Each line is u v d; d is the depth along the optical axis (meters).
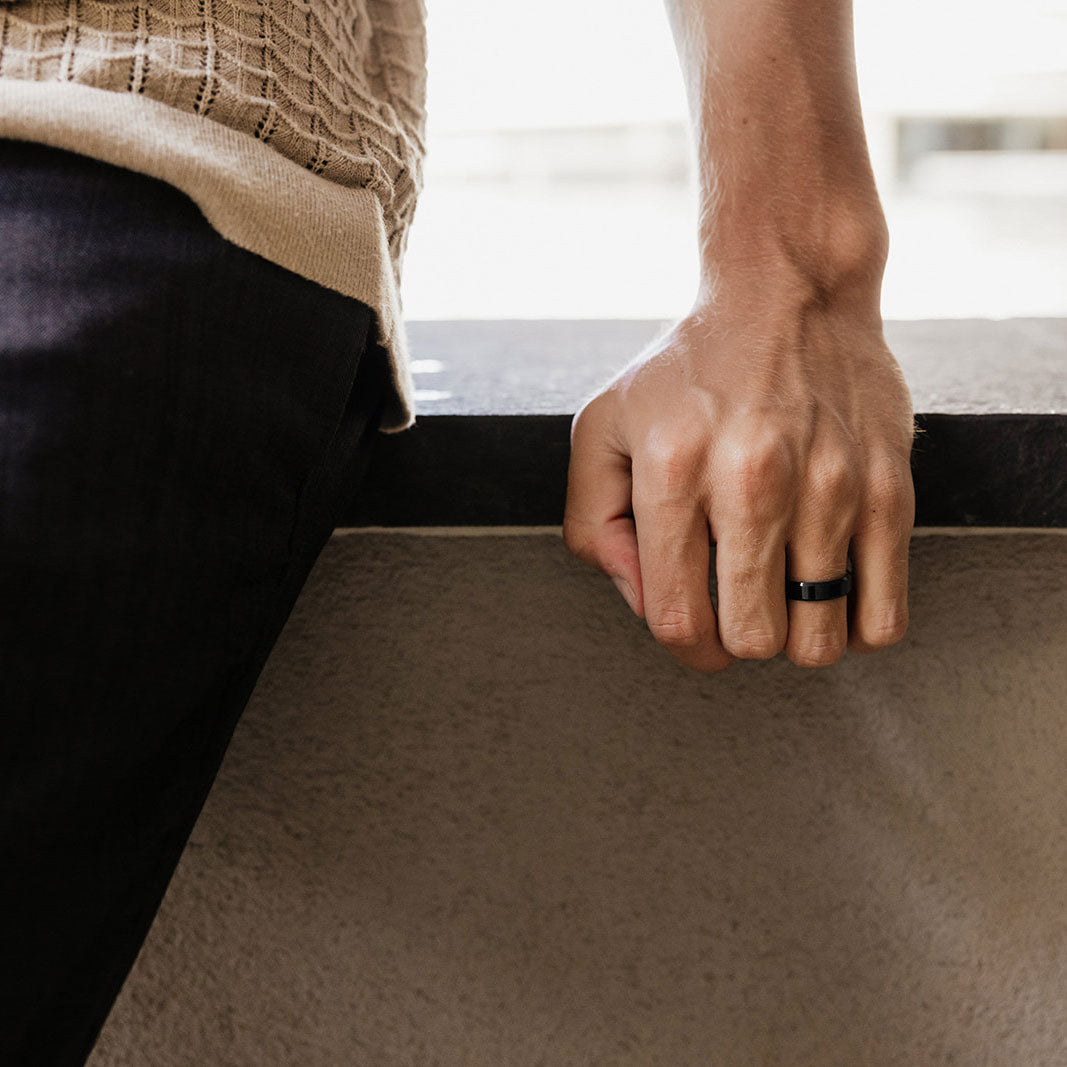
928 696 0.52
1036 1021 0.55
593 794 0.54
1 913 0.26
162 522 0.28
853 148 0.42
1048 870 0.54
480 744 0.53
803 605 0.38
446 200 4.51
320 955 0.55
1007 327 0.80
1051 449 0.47
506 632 0.52
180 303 0.29
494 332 0.83
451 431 0.47
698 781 0.53
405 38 0.45
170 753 0.31
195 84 0.31
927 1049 0.56
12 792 0.26
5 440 0.25
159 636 0.28
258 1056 0.56
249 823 0.54
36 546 0.25
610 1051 0.57
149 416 0.28
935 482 0.47
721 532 0.37
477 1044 0.57
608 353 0.71
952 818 0.53
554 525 0.48
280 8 0.35
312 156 0.35
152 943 0.55
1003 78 4.61
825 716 0.53
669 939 0.55
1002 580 0.51
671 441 0.37
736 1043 0.56
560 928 0.55
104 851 0.28
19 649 0.25
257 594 0.32
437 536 0.51
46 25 0.30
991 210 4.09
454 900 0.55
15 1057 0.27
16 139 0.27
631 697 0.53
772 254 0.41
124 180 0.28
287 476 0.33
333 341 0.33
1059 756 0.53
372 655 0.53
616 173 5.30
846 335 0.41
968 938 0.55
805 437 0.37
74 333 0.26
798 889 0.54
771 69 0.40
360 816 0.54
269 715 0.53
